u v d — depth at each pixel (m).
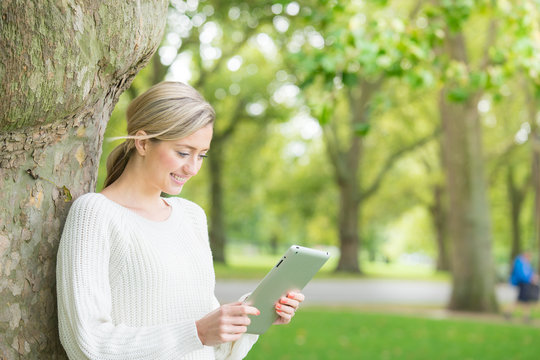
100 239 1.97
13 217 1.96
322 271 31.67
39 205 2.02
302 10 8.16
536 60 7.60
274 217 45.97
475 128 16.03
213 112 2.09
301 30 18.06
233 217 41.19
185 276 2.12
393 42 7.14
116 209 2.04
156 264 2.04
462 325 12.33
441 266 37.25
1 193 1.94
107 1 1.88
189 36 20.14
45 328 2.04
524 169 32.16
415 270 44.38
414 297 19.98
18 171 1.96
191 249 2.20
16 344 1.98
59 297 1.92
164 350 1.87
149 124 2.02
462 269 16.02
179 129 2.01
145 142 2.07
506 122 27.25
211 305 2.22
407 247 55.19
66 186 2.08
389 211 37.56
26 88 1.75
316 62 6.98
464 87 8.10
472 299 15.89
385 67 7.22
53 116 1.89
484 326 12.31
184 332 1.91
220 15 18.36
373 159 32.31
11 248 1.96
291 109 26.77
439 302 18.34
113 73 2.03
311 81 7.16
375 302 17.88
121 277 2.01
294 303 2.21
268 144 32.88
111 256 2.00
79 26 1.82
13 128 1.84
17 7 1.70
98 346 1.85
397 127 29.64
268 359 8.53
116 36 1.93
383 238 55.62
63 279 1.92
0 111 1.76
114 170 2.20
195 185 34.38
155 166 2.06
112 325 1.90
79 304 1.87
